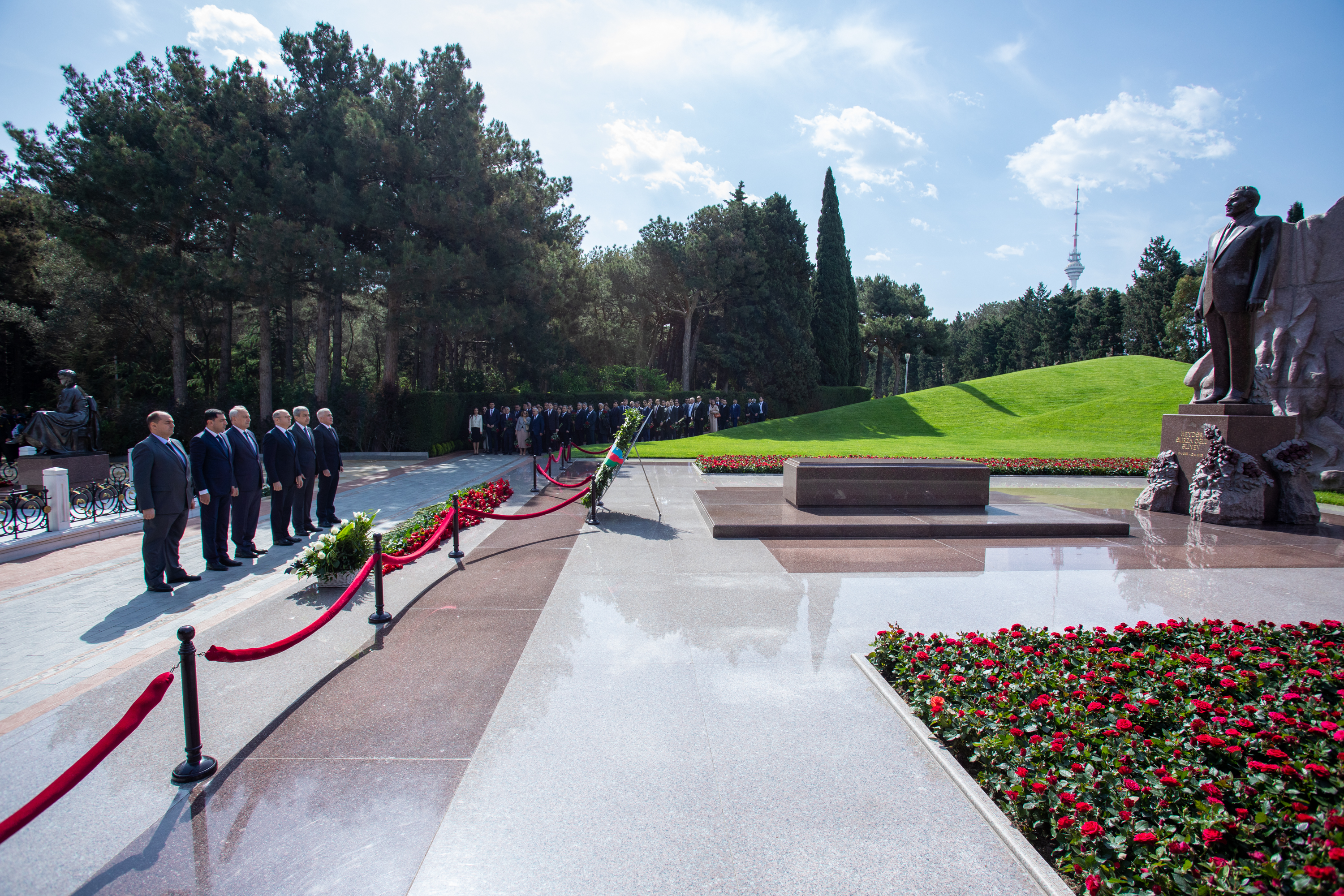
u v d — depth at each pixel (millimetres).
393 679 4297
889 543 8148
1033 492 13289
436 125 21766
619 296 39906
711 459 16453
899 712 3820
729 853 2727
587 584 6391
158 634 5297
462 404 24859
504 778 3240
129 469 13406
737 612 5562
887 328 62094
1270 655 4246
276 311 24969
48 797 2527
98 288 23391
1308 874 2225
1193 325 56000
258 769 3328
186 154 18250
